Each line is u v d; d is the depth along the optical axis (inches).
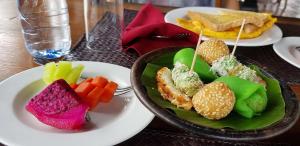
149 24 20.9
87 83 14.4
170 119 11.7
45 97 13.1
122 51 19.9
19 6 19.2
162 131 13.5
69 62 16.1
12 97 14.0
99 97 13.9
